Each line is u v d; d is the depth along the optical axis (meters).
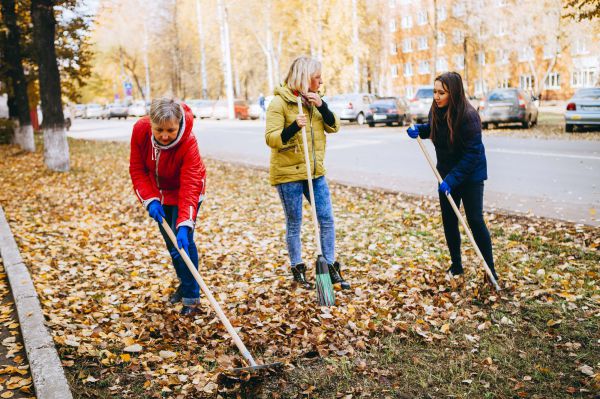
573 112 17.11
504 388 3.12
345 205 8.24
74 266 5.79
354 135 20.23
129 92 44.69
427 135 4.89
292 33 43.44
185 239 3.67
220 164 13.80
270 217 7.84
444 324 3.87
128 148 19.20
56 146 13.39
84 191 10.83
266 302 4.46
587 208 7.05
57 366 3.40
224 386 3.21
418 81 59.50
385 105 24.14
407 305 4.23
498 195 8.19
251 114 40.62
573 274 4.77
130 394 3.21
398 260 5.43
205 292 3.49
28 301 4.48
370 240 6.26
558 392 3.05
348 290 4.68
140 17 56.78
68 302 4.66
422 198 8.34
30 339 3.77
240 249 6.20
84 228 7.54
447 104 4.38
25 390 3.26
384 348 3.62
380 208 7.88
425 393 3.12
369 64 49.28
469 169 4.33
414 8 42.97
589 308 4.05
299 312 4.20
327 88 41.09
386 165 12.28
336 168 12.16
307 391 3.14
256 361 3.51
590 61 44.47
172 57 55.47
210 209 8.66
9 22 16.64
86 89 64.19
